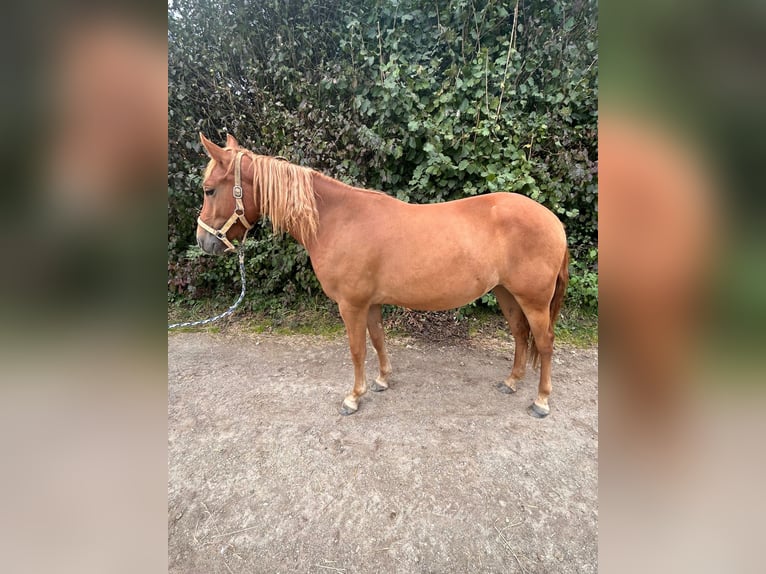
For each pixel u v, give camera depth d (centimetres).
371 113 294
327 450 180
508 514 143
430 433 191
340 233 178
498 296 216
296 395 230
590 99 295
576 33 312
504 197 182
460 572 122
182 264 363
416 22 318
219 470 169
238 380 250
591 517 142
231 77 349
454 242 170
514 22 300
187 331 333
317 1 333
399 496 153
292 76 335
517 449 179
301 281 345
